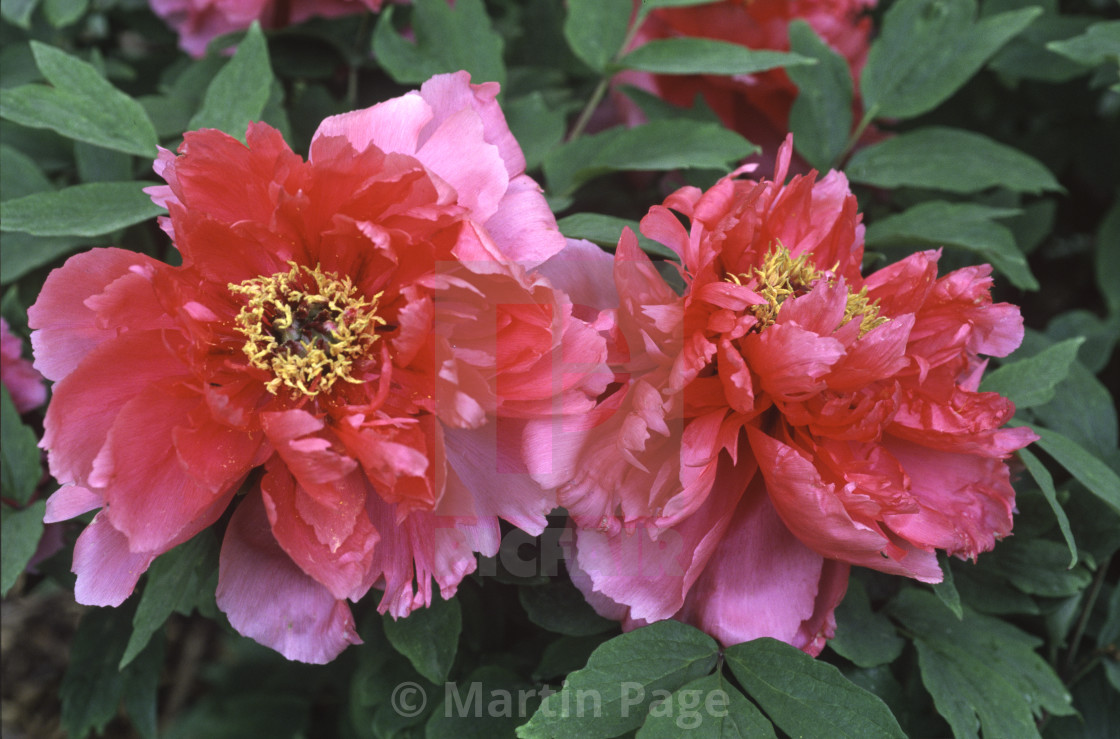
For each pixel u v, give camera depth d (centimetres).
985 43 82
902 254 85
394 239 66
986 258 81
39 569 79
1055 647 78
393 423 64
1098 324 87
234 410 64
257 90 75
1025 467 75
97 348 65
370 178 65
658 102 84
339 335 67
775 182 68
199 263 67
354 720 86
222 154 66
